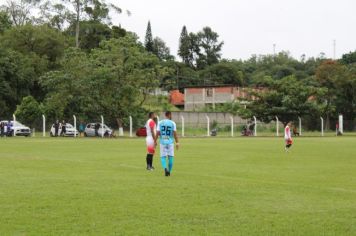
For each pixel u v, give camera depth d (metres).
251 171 20.08
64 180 16.05
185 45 142.62
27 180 15.98
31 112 62.50
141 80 59.84
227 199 12.49
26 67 74.12
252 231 9.20
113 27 95.50
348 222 9.97
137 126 63.12
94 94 58.56
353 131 81.00
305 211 11.05
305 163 23.91
